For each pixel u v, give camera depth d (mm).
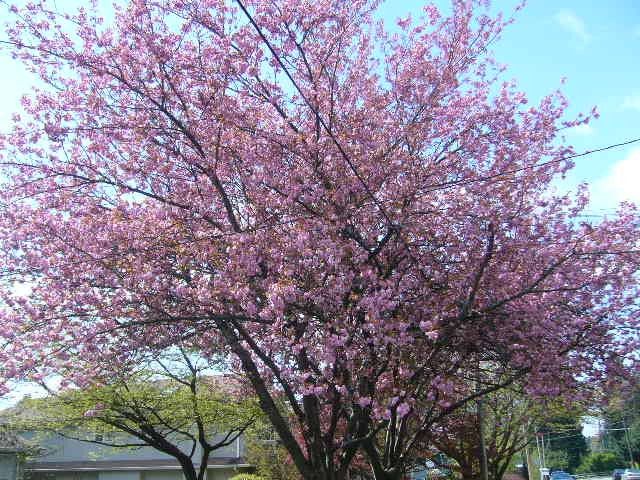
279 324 8078
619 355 10297
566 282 10000
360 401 8125
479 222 9688
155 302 9219
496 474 19609
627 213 10930
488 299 9789
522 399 16891
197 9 9516
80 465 30016
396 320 8594
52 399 15492
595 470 66500
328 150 9359
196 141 9391
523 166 10695
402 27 11203
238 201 10344
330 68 10641
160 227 9375
